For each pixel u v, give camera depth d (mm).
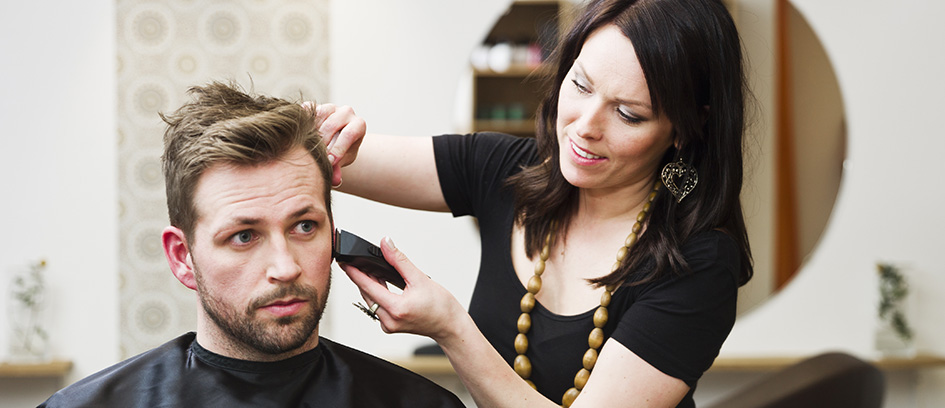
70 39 2395
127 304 2471
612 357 1023
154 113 2436
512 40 2434
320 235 892
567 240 1171
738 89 1025
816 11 2518
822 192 2561
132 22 2410
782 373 1477
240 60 2443
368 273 953
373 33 2455
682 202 1090
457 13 2445
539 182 1168
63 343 2447
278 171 854
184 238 890
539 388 1133
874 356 2578
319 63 2461
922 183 2590
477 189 1251
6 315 2396
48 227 2426
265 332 873
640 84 964
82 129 2420
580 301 1128
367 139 1263
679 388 1027
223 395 927
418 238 2494
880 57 2553
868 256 2592
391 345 2484
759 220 2539
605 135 1004
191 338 993
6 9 2367
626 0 996
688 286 1029
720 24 994
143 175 2447
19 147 2398
